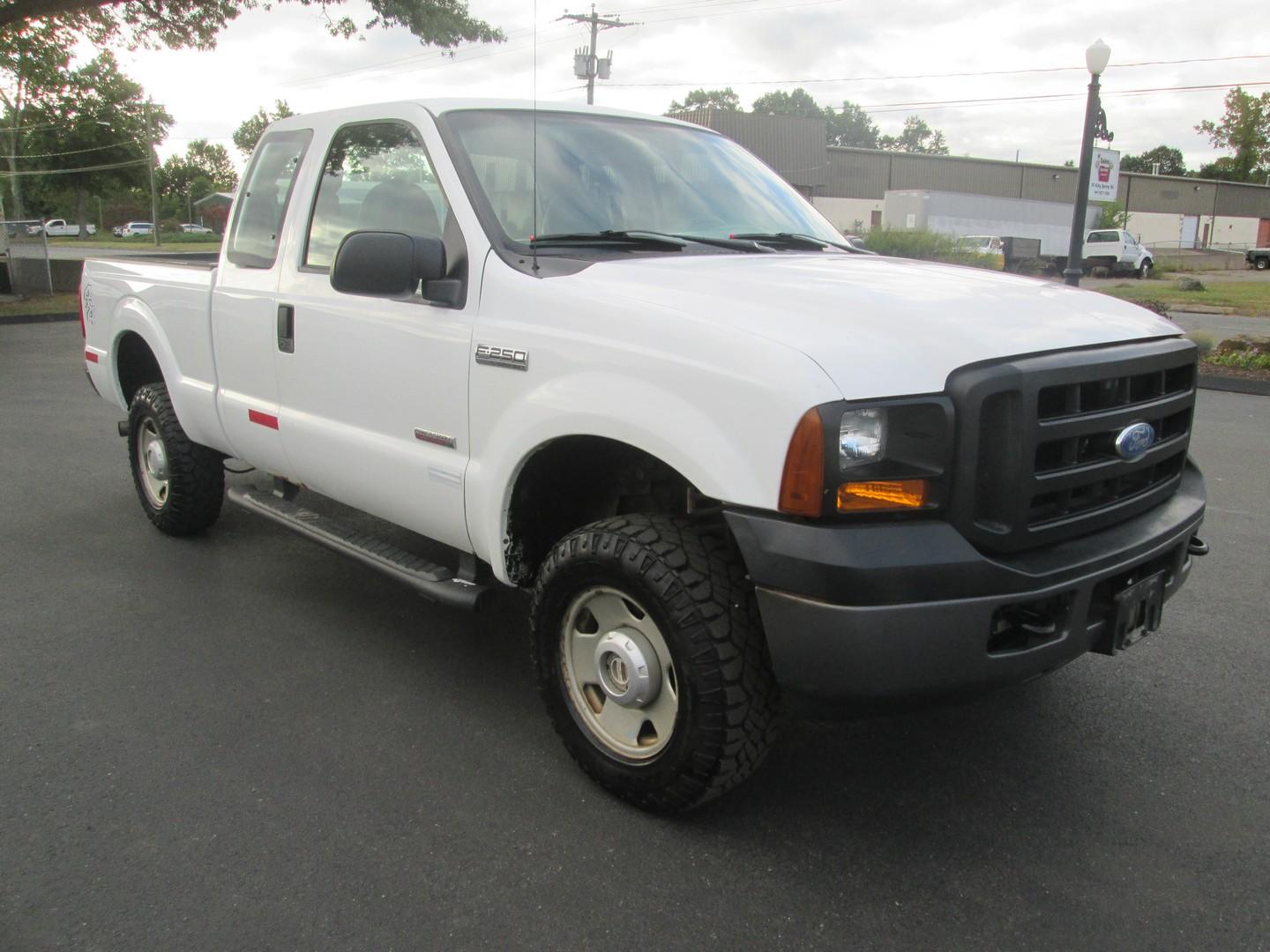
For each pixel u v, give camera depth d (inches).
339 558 204.4
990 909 100.7
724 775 107.1
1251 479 279.0
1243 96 3132.4
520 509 127.3
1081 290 131.6
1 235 888.3
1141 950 94.9
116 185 2488.9
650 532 109.9
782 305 106.0
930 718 140.9
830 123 5167.3
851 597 93.4
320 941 94.7
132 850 107.9
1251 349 520.4
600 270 120.7
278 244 165.6
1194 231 2509.8
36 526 223.3
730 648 104.2
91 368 230.8
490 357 123.0
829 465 93.2
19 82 1396.4
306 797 118.6
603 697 119.6
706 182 156.6
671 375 104.0
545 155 142.7
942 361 98.1
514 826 113.6
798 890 103.3
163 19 697.6
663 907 100.3
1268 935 97.0
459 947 94.3
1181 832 114.1
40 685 146.6
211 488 206.7
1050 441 102.0
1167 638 168.4
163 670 152.5
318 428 154.3
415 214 141.1
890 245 1187.9
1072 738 135.6
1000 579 97.2
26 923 96.3
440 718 139.2
